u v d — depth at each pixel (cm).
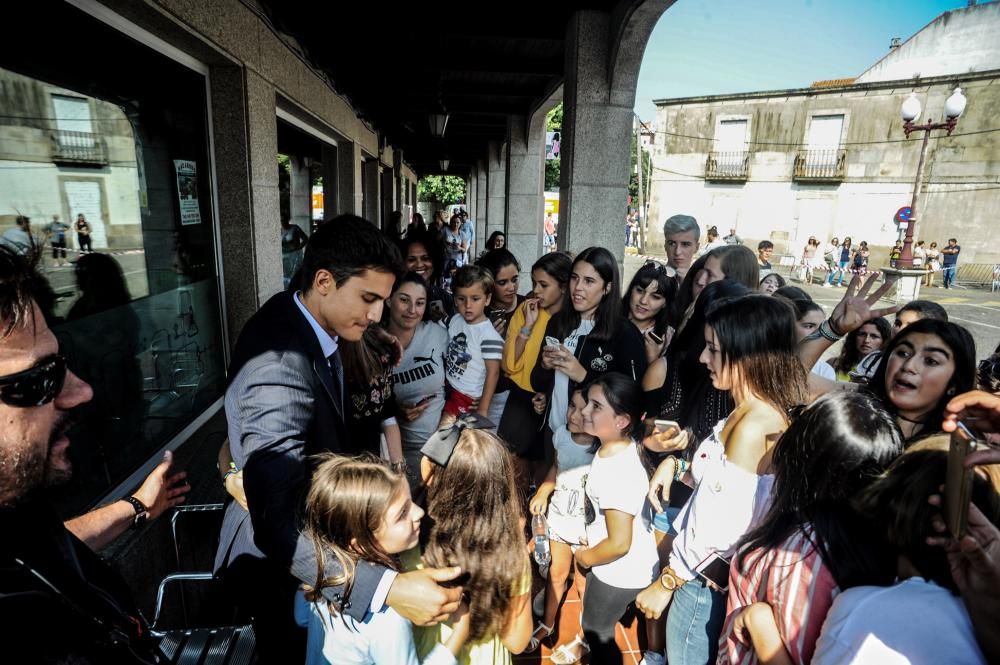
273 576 154
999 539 85
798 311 258
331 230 140
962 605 90
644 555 203
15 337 71
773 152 2525
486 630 152
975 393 110
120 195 243
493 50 580
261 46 341
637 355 260
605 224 445
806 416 122
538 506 249
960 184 2167
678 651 167
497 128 1090
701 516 159
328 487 123
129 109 250
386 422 227
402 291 252
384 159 1090
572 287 261
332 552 121
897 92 2219
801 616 114
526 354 289
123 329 243
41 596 68
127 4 217
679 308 292
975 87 2075
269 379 130
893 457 112
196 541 230
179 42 267
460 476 151
